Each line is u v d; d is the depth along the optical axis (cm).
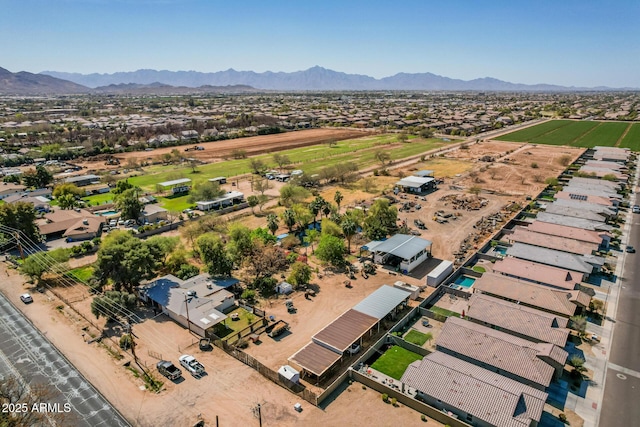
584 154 18412
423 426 4084
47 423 4156
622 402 4369
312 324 5931
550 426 4047
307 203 11938
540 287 6247
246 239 7756
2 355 5288
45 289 7125
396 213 9475
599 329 5706
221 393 4594
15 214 8719
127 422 4184
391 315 6122
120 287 6719
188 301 6191
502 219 10244
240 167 17162
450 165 16950
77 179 14538
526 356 4662
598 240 8169
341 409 4325
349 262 7988
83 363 5128
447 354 4941
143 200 12144
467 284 7131
